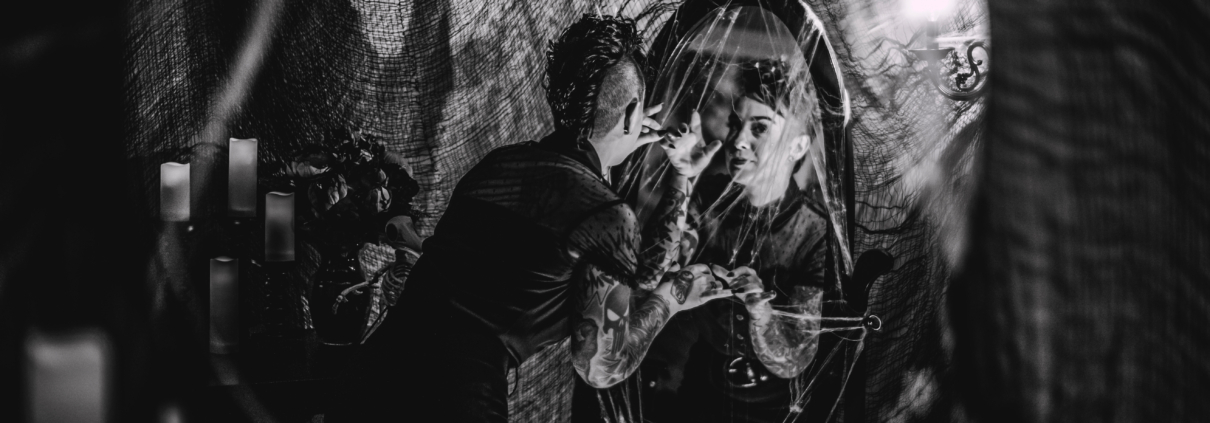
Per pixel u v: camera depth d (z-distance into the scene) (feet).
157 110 5.77
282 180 6.10
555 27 5.90
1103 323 1.90
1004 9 2.02
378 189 5.68
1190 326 1.85
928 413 5.99
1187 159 1.84
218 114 5.98
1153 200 1.86
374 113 6.14
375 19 6.09
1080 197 1.91
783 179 6.00
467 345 5.50
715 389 5.93
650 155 5.88
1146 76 1.86
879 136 6.15
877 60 6.11
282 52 6.09
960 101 5.97
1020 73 2.00
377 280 5.87
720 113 5.92
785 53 5.96
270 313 5.88
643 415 5.79
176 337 2.84
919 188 6.10
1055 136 1.94
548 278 5.60
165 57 5.82
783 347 6.05
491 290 5.57
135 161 5.61
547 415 5.68
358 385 5.25
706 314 5.94
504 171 5.75
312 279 6.13
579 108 5.74
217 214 5.97
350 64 6.13
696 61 5.90
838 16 6.08
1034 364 1.94
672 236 5.87
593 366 5.64
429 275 5.65
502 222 5.64
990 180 2.05
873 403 6.41
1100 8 1.90
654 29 5.90
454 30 6.06
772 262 6.02
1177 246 1.86
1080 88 1.91
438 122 6.11
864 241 6.19
